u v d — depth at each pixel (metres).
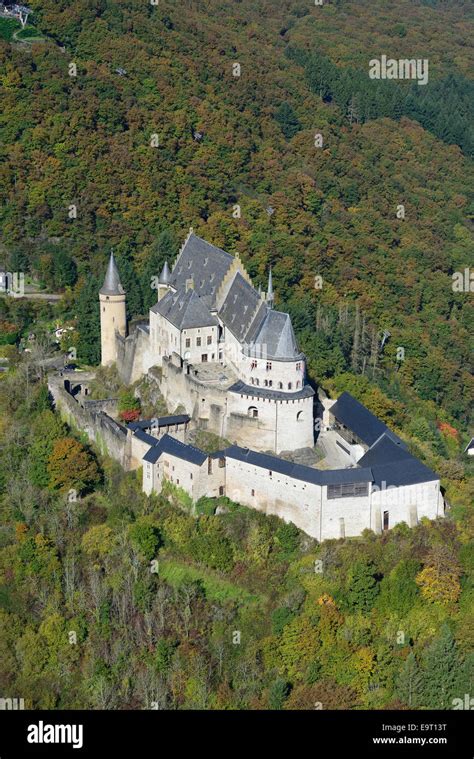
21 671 179.12
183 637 179.00
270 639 175.12
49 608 186.00
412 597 177.88
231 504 194.50
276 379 199.38
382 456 195.38
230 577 185.62
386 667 173.00
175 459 196.38
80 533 199.25
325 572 181.38
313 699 168.88
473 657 171.12
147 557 189.75
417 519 189.62
